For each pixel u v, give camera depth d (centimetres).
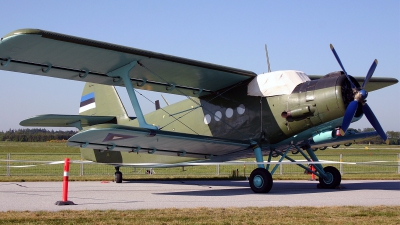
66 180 913
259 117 1277
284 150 1370
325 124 1178
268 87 1268
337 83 1152
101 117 1620
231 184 1534
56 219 693
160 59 1162
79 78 1245
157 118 1580
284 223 669
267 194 1149
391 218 716
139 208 848
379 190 1256
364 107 1227
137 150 1260
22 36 952
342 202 958
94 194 1145
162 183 1583
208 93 1414
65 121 1519
